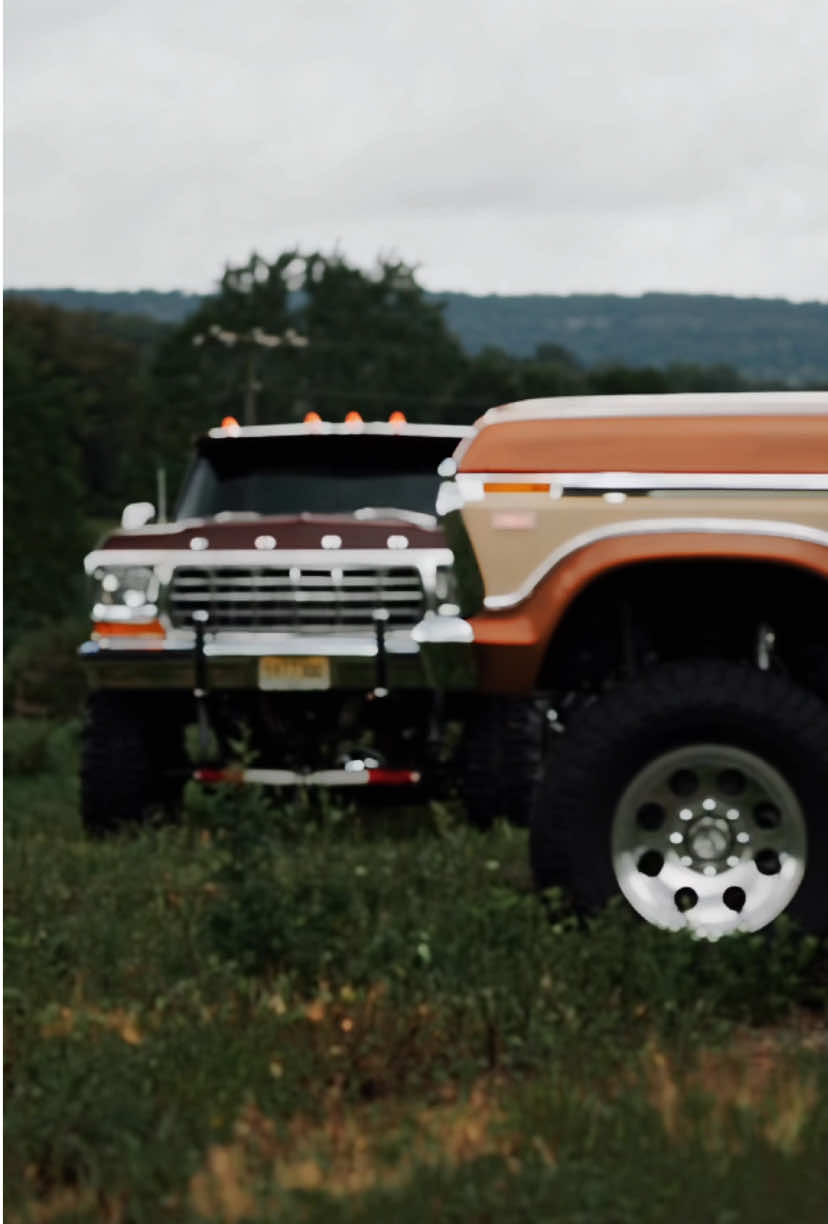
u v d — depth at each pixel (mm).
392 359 109188
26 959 6902
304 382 108062
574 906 6887
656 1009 6031
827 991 6398
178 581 11203
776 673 7426
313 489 12109
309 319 109500
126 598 11227
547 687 7645
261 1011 6082
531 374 119812
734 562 7078
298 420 107062
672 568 7254
